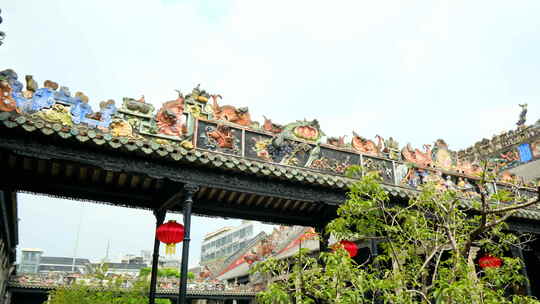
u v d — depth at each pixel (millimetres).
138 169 9680
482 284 6699
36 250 91562
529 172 20578
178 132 10688
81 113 9641
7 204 14805
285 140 12102
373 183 7543
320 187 11750
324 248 12422
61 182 10953
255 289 38406
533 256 17797
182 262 9602
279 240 38438
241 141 11500
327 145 12758
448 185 14500
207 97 11438
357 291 6023
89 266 31016
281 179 11117
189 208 9969
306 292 6707
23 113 8977
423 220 8117
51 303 24141
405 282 6840
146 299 22484
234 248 77000
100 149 9320
